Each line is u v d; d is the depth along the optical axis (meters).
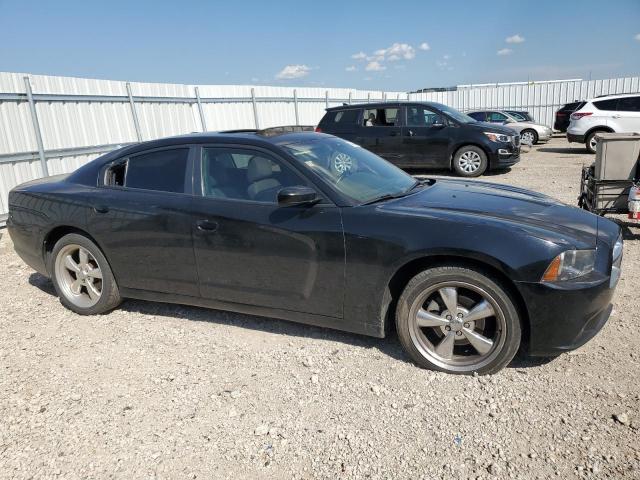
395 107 12.62
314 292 3.46
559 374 3.16
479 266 3.06
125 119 11.09
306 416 2.88
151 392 3.20
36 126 8.80
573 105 21.20
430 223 3.14
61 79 9.44
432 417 2.82
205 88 13.84
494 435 2.64
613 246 3.16
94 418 2.95
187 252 3.82
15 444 2.75
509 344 3.07
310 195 3.31
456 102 31.19
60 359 3.68
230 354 3.62
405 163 12.65
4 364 3.63
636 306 4.12
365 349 3.58
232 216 3.61
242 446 2.66
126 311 4.50
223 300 3.82
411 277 3.31
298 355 3.55
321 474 2.44
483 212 3.30
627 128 15.62
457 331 3.19
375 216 3.27
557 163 14.35
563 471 2.37
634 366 3.21
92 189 4.27
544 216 3.32
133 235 3.99
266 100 16.44
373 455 2.54
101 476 2.49
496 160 11.92
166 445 2.70
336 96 20.81
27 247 4.59
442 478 2.37
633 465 2.38
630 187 5.96
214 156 3.87
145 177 4.10
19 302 4.86
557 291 2.89
